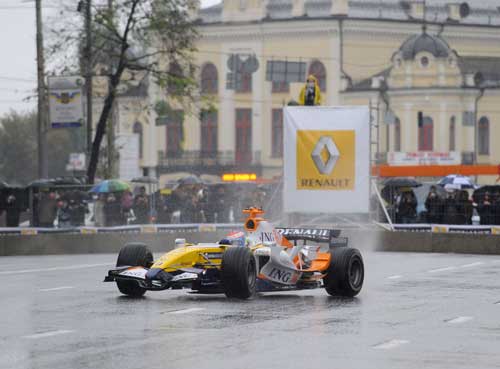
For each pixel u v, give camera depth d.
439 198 85.56
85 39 114.81
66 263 67.75
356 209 84.12
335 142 84.12
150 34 117.69
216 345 29.47
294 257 43.81
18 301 41.25
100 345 29.39
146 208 86.69
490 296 44.31
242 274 40.41
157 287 40.25
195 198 89.44
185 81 117.31
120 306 39.22
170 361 26.83
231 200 90.94
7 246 80.69
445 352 28.61
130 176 119.62
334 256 43.81
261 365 26.38
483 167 126.88
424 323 34.84
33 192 83.38
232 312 37.41
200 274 40.66
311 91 88.44
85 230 84.38
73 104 102.69
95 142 114.25
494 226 82.75
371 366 26.36
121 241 85.06
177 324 33.97
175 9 116.25
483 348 29.36
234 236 42.69
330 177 84.19
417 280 53.00
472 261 69.62
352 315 36.91
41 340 30.34
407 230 86.06
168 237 86.31
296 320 35.25
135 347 29.05
